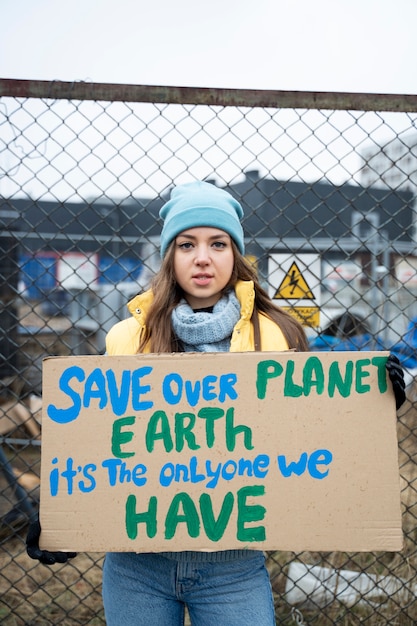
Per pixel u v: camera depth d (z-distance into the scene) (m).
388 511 1.67
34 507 3.78
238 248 1.96
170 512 1.67
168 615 1.76
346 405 1.70
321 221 6.88
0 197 2.56
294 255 2.71
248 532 1.67
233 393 1.70
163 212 2.03
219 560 1.72
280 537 1.67
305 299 2.71
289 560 3.17
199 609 1.75
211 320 1.81
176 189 2.01
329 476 1.68
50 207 7.87
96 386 1.69
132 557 1.77
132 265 7.32
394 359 1.70
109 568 1.81
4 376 4.61
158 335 1.84
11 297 4.49
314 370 1.70
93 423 1.69
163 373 1.70
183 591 1.73
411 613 2.71
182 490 1.67
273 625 1.75
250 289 1.85
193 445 1.69
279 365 1.70
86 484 1.67
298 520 1.67
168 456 1.68
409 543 2.97
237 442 1.69
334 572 2.81
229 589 1.73
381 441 1.69
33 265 7.14
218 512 1.67
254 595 1.74
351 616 2.77
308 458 1.68
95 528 1.66
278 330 1.88
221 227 1.86
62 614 2.86
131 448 1.68
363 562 3.09
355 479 1.68
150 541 1.66
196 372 1.70
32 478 4.12
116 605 1.78
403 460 3.49
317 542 1.67
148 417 1.69
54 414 1.69
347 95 2.46
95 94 2.42
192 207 1.86
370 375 1.71
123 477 1.68
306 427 1.69
